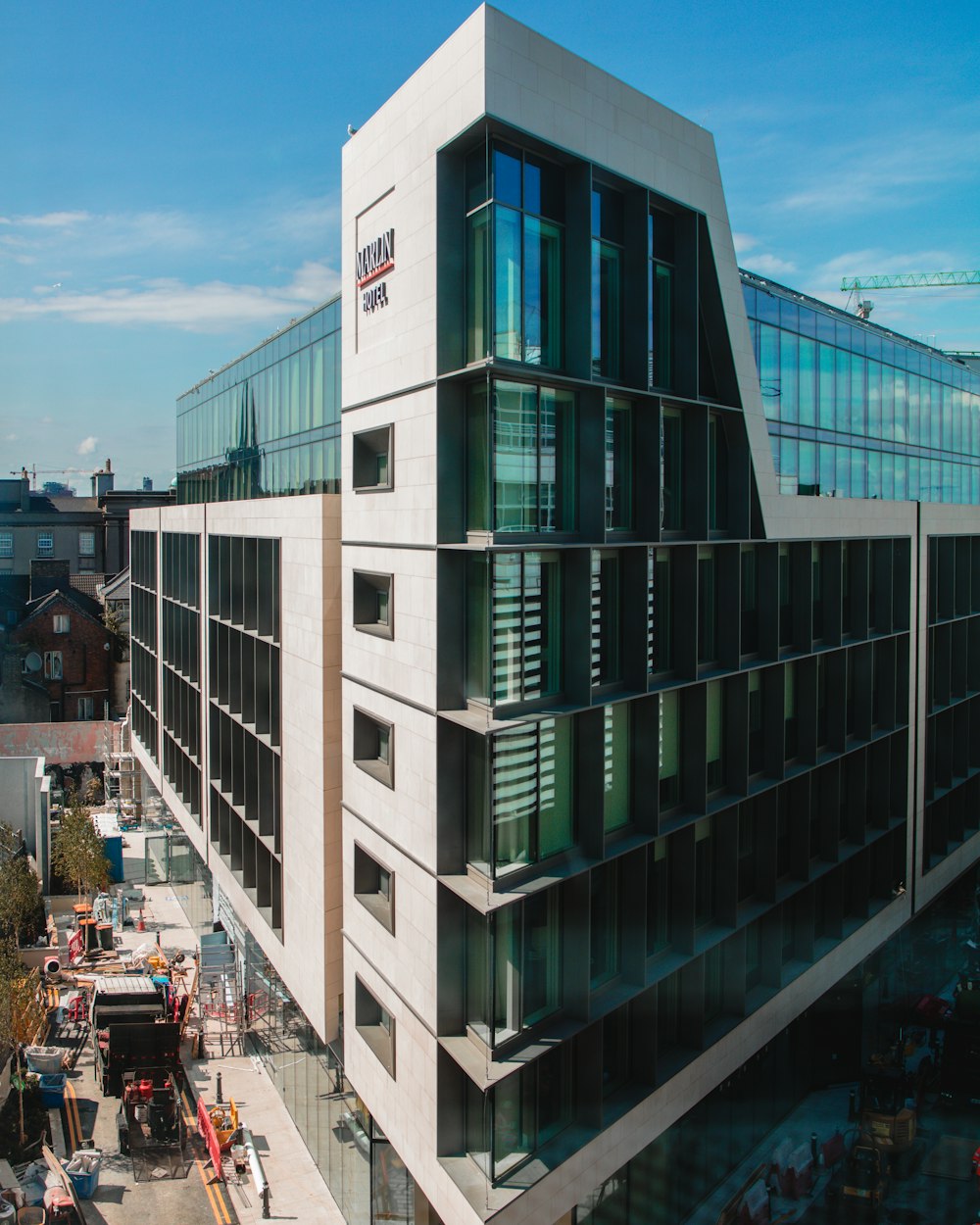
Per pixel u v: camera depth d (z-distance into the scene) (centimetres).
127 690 7056
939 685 3428
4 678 6819
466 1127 1734
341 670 2181
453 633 1689
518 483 1630
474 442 1656
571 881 1747
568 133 1631
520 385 1619
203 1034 3161
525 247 1625
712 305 2023
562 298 1695
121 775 5559
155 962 3494
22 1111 2566
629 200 1802
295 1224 2244
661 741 1994
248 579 2823
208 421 4178
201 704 3484
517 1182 1641
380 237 1870
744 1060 2259
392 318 1833
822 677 2645
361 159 1950
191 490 4516
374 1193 2053
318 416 2731
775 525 2258
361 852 2088
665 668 1992
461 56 1556
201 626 3431
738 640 2122
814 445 2975
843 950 2728
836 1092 2834
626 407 1842
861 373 3259
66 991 3372
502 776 1619
